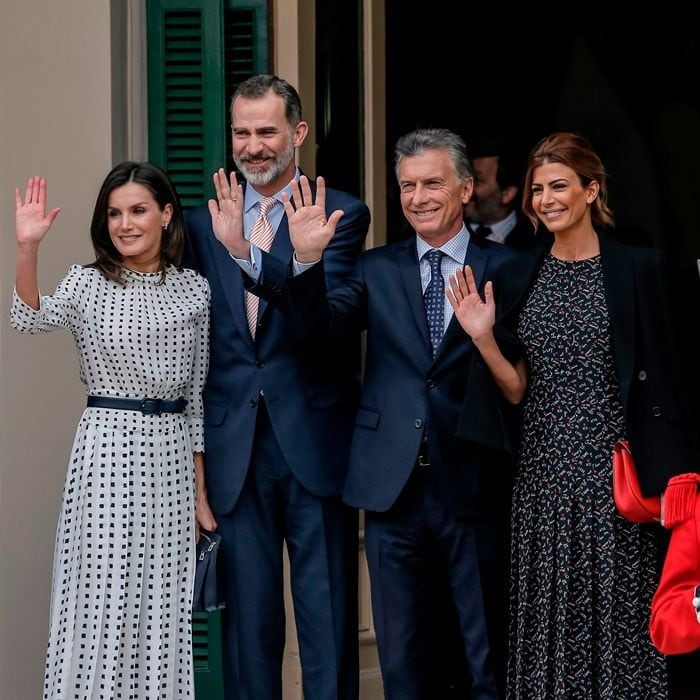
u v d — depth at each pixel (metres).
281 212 19.00
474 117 26.09
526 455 17.92
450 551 18.52
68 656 17.97
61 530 18.20
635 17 27.06
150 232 18.17
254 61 21.58
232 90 21.61
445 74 25.91
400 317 18.58
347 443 19.12
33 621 20.66
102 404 18.06
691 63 27.02
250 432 18.75
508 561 18.66
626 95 26.92
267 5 21.72
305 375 18.89
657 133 26.84
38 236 17.44
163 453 18.16
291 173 19.00
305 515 18.92
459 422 17.88
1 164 20.61
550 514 17.70
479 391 17.91
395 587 18.64
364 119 23.91
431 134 18.38
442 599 19.12
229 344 18.89
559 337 17.64
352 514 19.28
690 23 27.05
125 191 18.08
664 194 26.77
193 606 18.47
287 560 22.52
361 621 23.25
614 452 17.44
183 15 21.25
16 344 20.56
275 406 18.77
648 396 17.42
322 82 23.30
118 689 18.09
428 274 18.73
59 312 17.78
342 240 19.16
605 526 17.52
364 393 18.80
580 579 17.64
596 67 26.91
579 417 17.58
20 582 20.61
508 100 26.27
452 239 18.70
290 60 22.56
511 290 18.03
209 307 18.75
